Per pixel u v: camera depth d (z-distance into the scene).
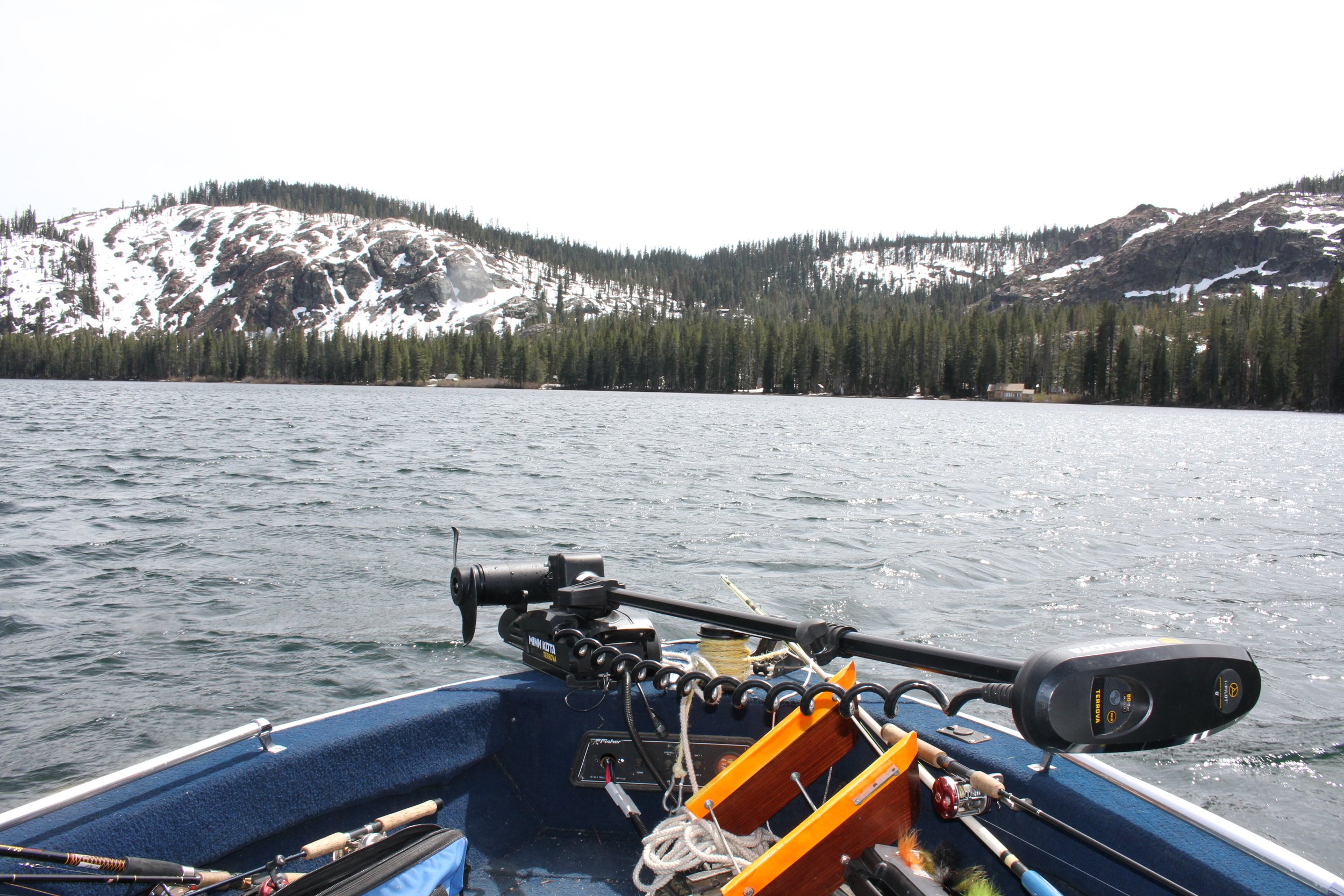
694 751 3.07
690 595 12.06
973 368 146.50
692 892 2.61
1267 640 10.63
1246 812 6.54
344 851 2.50
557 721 3.19
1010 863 2.26
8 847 1.96
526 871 2.97
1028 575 13.90
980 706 7.84
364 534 16.22
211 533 16.27
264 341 188.88
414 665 9.27
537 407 85.81
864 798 2.27
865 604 11.76
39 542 15.30
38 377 183.12
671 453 35.78
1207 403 124.62
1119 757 7.40
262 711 8.17
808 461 33.22
